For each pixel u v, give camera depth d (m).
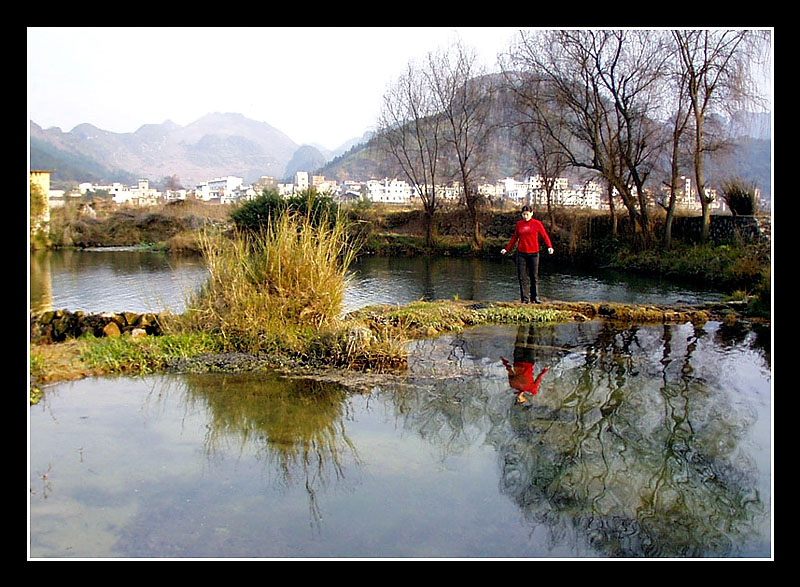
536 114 22.05
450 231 26.30
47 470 4.54
